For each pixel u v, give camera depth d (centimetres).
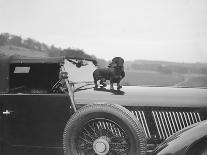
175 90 425
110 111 343
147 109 388
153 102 389
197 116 386
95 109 347
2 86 406
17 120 396
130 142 340
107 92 400
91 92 400
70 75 416
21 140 399
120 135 360
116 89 412
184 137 319
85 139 360
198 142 315
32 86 409
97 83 437
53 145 392
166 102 389
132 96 395
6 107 397
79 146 358
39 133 393
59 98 385
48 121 389
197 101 391
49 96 387
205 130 316
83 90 407
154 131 391
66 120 384
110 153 358
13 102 395
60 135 388
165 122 390
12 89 408
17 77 408
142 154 338
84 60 460
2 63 404
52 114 388
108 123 360
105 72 411
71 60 426
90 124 356
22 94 393
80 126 353
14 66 404
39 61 392
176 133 339
